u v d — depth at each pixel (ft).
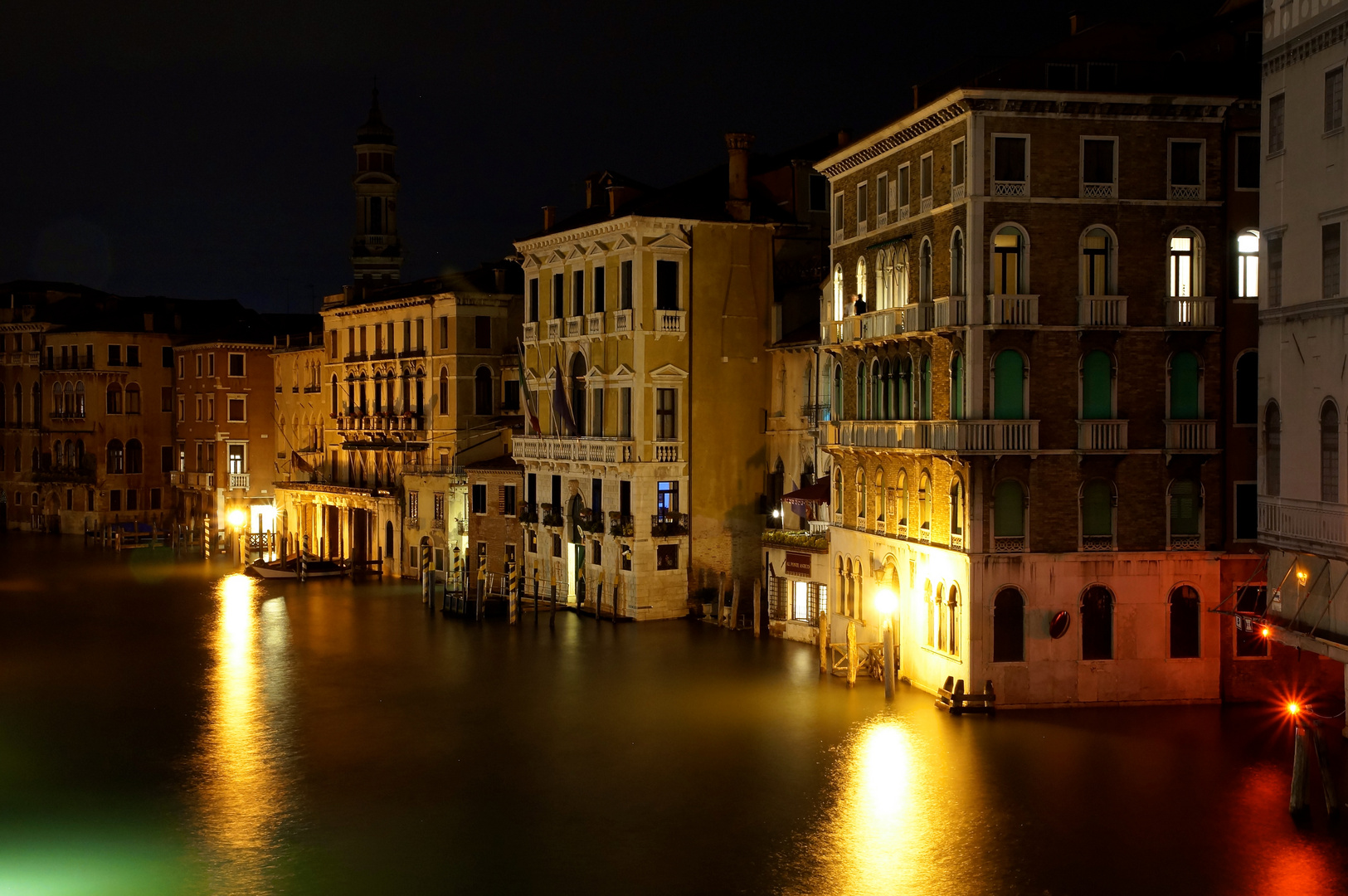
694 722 126.41
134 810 103.55
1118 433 123.24
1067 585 123.75
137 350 328.29
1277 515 109.40
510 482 217.56
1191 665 125.90
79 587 230.68
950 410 126.72
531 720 128.57
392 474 250.78
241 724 128.67
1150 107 122.52
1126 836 93.91
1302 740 97.04
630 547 183.73
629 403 184.96
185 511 322.14
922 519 134.72
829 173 157.69
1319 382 103.14
